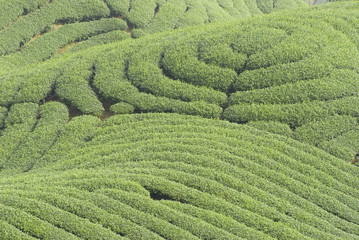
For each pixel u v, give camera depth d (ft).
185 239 54.65
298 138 78.74
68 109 91.81
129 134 81.56
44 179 67.10
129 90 93.20
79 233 54.03
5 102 91.15
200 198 62.64
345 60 91.97
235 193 63.93
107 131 83.76
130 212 58.34
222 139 77.71
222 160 72.02
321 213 62.03
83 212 57.57
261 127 81.76
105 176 66.64
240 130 81.30
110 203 59.62
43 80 95.81
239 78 93.09
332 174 70.74
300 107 83.46
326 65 91.04
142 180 65.36
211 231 56.08
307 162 73.00
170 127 82.33
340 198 65.51
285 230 57.31
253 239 55.47
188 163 71.31
